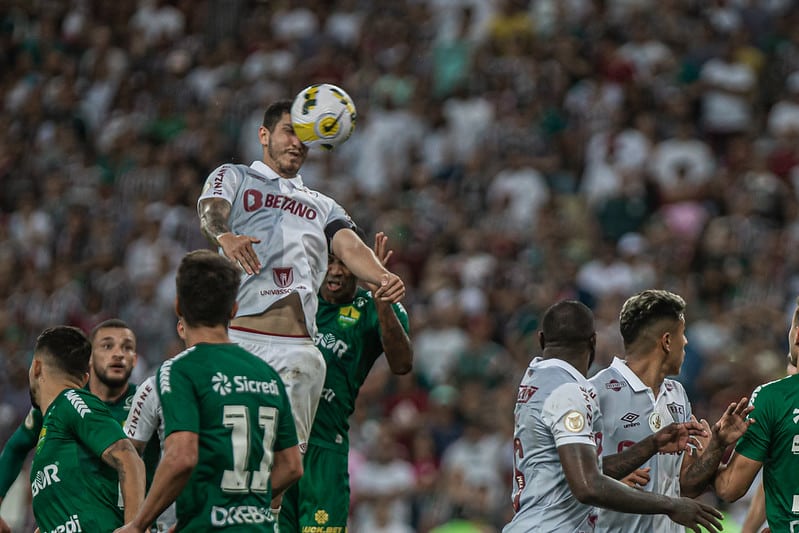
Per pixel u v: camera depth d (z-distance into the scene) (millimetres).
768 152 65688
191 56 81188
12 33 86000
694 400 51281
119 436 24922
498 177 64750
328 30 80250
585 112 67625
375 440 50281
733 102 68562
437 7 78000
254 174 25344
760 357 51125
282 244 24984
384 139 69188
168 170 72188
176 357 21641
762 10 74812
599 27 72625
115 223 69688
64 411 25641
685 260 58594
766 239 59000
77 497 25516
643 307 25906
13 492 46594
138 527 20781
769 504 25406
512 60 70938
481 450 49906
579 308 25281
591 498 23359
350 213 64250
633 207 62500
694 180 63219
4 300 67875
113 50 84500
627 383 25734
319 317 29547
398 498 49375
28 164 77000
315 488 28844
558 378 24547
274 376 22203
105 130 78438
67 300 65312
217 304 21797
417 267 61344
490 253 60688
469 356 55062
